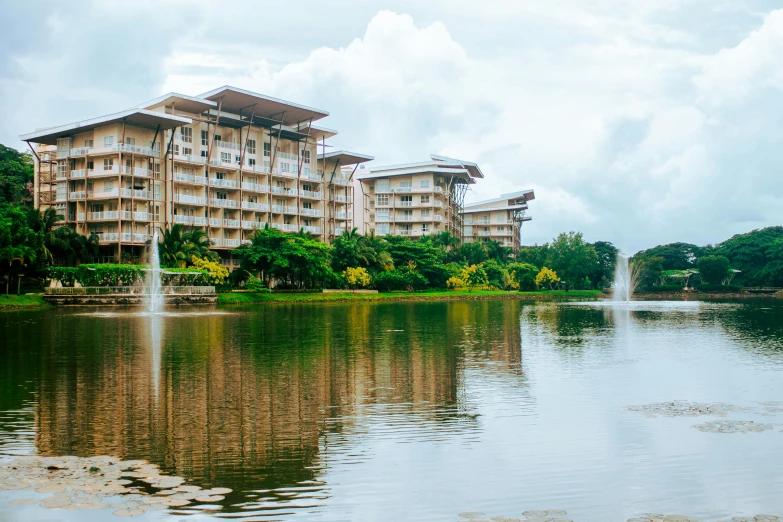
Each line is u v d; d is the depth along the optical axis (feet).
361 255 395.96
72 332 152.76
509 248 572.51
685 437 62.85
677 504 46.88
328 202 459.73
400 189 529.04
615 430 65.16
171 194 338.13
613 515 44.91
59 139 342.85
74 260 309.42
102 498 46.34
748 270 563.89
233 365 103.30
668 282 589.73
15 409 72.13
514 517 44.47
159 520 42.91
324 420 68.54
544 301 394.73
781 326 187.11
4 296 254.06
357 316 221.87
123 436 61.72
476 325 186.09
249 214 388.37
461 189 619.67
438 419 69.36
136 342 132.77
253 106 372.17
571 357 115.65
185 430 64.03
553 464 55.06
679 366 105.40
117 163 320.29
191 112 360.07
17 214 266.98
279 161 409.49
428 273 440.04
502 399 79.20
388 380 91.15
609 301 403.54
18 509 44.16
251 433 63.26
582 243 545.85
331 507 45.75
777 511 45.75
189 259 307.17
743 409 74.18
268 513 44.57
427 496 47.93
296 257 335.26
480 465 54.65
